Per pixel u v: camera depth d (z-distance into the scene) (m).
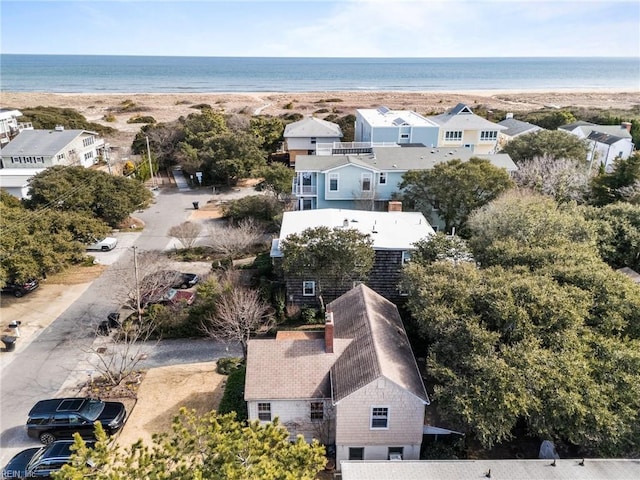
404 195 40.31
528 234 27.00
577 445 18.77
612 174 41.59
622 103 140.00
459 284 20.95
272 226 43.94
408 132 58.09
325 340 20.83
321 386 19.64
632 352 17.58
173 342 28.44
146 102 132.12
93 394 23.66
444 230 40.16
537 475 15.75
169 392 23.84
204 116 73.81
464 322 19.17
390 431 18.86
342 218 33.97
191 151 62.03
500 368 17.08
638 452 16.73
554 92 181.75
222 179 61.41
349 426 18.75
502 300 19.20
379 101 141.62
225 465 11.39
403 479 15.69
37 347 27.70
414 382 18.86
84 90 176.75
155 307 29.44
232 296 27.55
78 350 27.47
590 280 20.97
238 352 27.33
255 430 13.33
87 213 41.69
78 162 62.28
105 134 86.62
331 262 27.06
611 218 30.80
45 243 32.72
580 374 17.05
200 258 39.41
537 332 18.64
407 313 27.48
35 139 61.59
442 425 19.08
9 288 33.44
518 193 37.16
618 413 16.64
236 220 46.31
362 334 21.17
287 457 12.60
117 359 26.52
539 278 20.73
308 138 65.81
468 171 36.69
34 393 23.88
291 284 30.02
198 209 51.88
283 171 49.50
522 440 19.72
